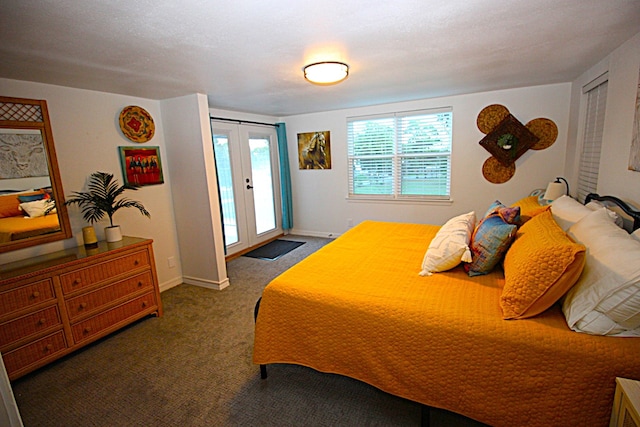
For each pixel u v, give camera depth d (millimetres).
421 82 3064
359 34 1732
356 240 2836
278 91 3197
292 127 5297
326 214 5348
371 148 4746
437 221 4480
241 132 4637
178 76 2428
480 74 2836
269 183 5332
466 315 1469
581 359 1220
